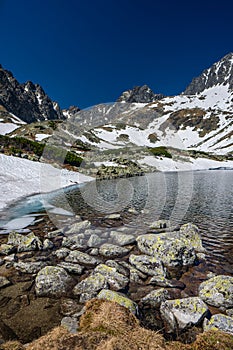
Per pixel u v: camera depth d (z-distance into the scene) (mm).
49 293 4723
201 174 37500
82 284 4887
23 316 4090
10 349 3162
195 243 7340
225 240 7945
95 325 3473
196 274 5676
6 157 21797
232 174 37250
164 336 3717
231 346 3184
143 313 4215
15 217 10273
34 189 16328
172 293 4871
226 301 4406
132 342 3125
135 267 5766
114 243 6977
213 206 12953
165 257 6055
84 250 6781
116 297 4281
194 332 3789
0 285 4980
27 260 6195
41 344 3121
